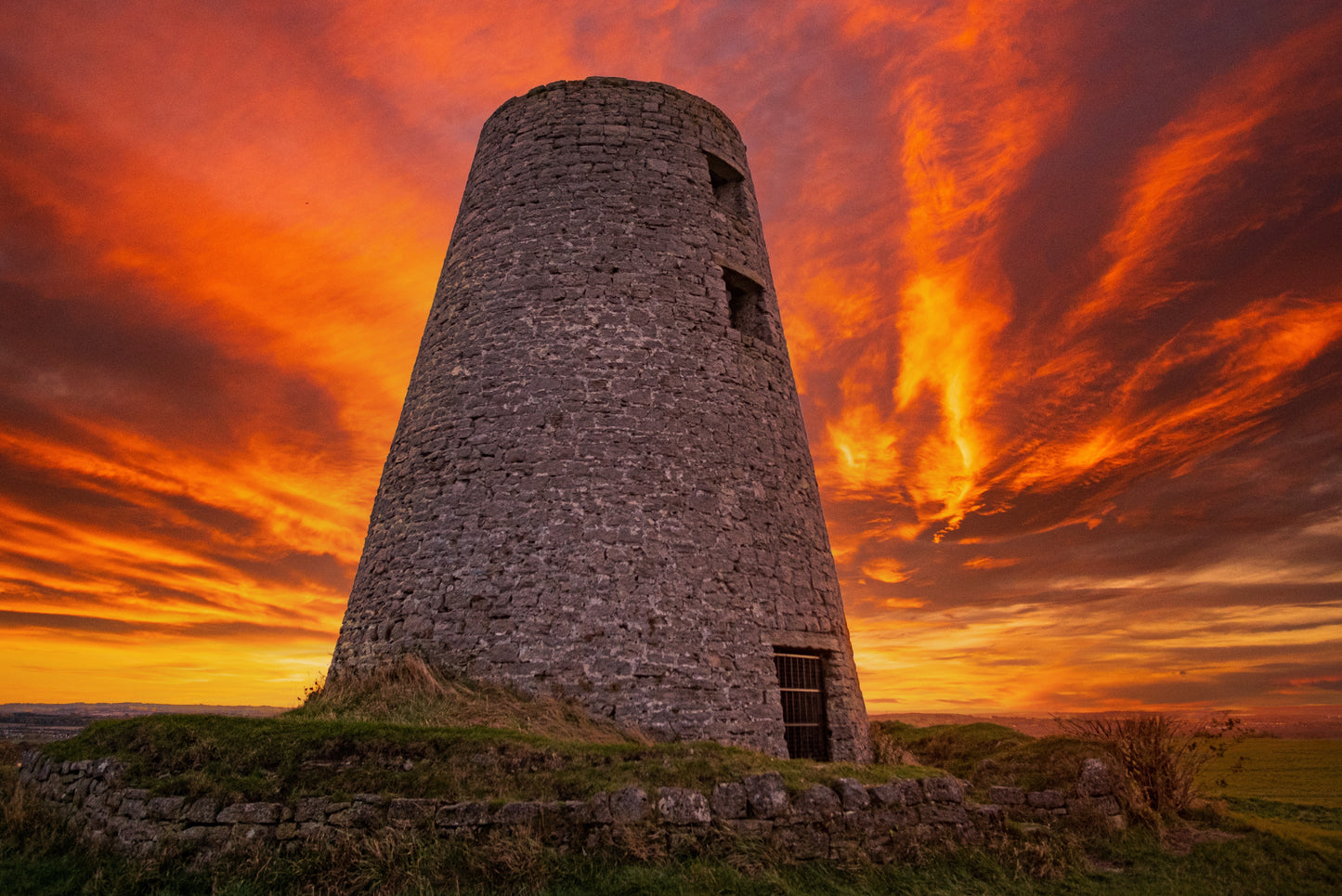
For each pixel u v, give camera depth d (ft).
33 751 31.65
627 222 49.06
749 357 48.98
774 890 22.47
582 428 42.83
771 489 45.96
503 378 44.68
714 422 45.34
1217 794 39.78
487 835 23.15
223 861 22.21
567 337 45.24
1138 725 35.29
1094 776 31.91
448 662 38.04
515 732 29.04
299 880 21.58
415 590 40.70
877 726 57.82
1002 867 26.22
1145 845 29.27
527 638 37.91
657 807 24.30
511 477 41.83
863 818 26.30
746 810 25.03
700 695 38.17
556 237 48.32
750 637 41.01
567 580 39.17
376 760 25.62
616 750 27.73
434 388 46.93
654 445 43.14
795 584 44.60
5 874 22.53
